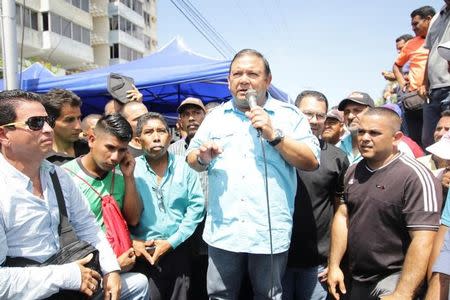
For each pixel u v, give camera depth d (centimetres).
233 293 241
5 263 195
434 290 176
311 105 311
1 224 190
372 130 230
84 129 367
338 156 299
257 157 225
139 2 3541
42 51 2428
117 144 263
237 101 229
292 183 234
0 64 927
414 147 368
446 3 362
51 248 210
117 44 3222
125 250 264
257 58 225
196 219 307
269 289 228
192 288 329
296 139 227
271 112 232
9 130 196
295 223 291
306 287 303
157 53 662
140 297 271
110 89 432
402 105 486
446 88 357
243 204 223
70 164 280
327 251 297
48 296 196
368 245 235
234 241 223
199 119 407
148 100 849
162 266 296
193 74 546
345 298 259
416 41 490
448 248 176
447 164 236
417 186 218
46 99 313
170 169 308
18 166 201
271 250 214
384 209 228
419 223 214
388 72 623
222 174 229
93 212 270
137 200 285
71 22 2627
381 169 234
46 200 210
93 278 210
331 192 298
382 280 234
